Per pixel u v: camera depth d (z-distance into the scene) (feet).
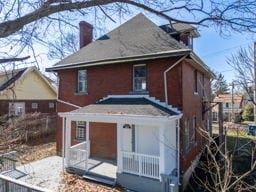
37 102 92.02
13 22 9.43
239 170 39.09
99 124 49.67
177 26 50.37
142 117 34.65
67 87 55.16
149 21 53.01
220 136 42.06
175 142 38.60
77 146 46.01
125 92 45.93
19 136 40.52
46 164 46.57
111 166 42.88
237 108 115.34
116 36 54.65
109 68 48.44
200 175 44.34
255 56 29.68
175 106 40.11
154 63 42.55
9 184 21.81
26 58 10.19
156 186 33.83
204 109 60.54
